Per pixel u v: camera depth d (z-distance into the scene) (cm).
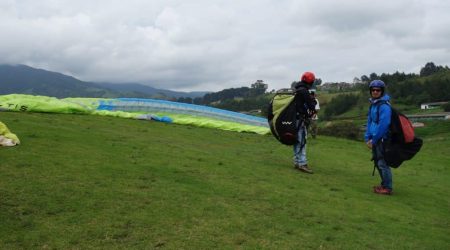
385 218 909
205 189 955
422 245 775
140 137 1659
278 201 928
